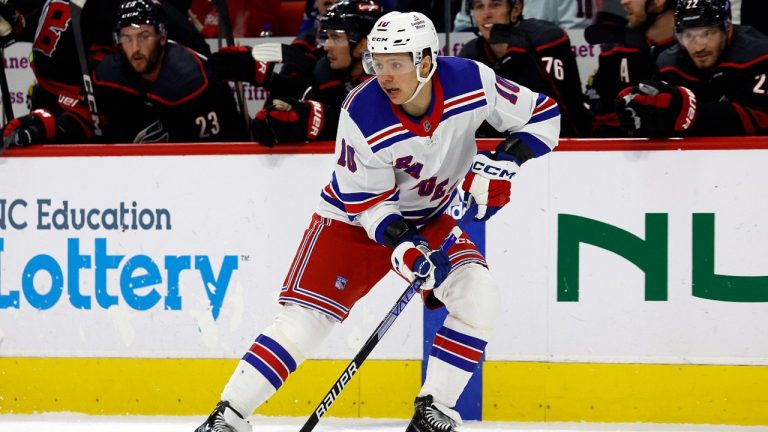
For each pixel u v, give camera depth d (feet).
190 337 44.70
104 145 44.83
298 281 35.37
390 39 31.40
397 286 43.62
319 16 50.01
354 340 44.01
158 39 48.47
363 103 32.99
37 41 52.80
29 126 46.14
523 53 47.73
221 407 34.60
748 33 46.19
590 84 53.36
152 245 44.78
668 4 49.83
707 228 42.09
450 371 35.09
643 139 42.39
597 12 51.52
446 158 34.22
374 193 33.86
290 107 43.09
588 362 42.88
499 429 42.37
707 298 42.22
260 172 44.14
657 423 42.68
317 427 42.98
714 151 41.91
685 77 47.03
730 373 42.22
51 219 45.32
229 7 60.03
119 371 45.09
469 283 34.94
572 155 42.63
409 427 35.24
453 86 33.14
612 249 42.57
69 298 45.27
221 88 50.06
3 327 45.70
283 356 34.78
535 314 43.06
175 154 44.50
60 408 45.47
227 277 44.42
